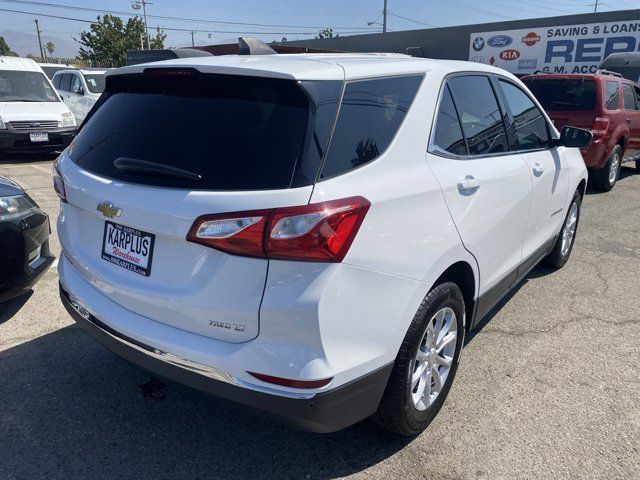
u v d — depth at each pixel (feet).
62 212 9.50
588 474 8.31
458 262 9.25
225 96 7.52
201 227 6.68
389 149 7.79
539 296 14.98
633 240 20.43
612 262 17.85
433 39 87.66
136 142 7.87
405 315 7.72
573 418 9.65
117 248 7.98
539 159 12.73
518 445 8.94
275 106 7.07
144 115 8.12
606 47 68.90
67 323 12.90
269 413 6.89
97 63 149.69
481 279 10.16
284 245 6.40
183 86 8.00
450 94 9.59
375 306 7.20
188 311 7.07
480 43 81.76
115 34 146.51
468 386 10.60
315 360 6.66
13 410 9.64
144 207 7.20
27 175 31.27
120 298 7.95
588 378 10.94
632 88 31.71
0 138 34.47
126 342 7.78
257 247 6.46
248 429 9.34
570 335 12.75
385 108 7.95
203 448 8.84
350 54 10.09
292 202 6.42
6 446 8.75
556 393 10.40
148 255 7.48
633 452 8.80
